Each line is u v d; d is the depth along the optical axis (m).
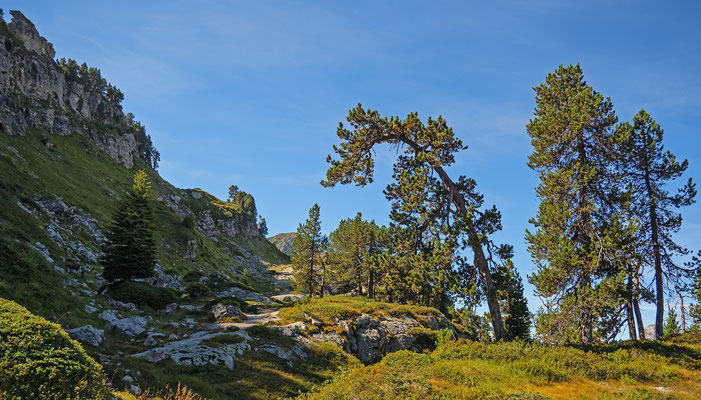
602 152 25.31
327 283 70.94
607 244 22.16
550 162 26.14
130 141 134.88
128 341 21.59
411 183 21.42
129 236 37.25
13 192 40.06
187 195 153.75
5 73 80.88
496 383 13.18
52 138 86.56
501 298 20.05
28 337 9.70
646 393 12.05
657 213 26.69
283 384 19.06
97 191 78.25
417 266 20.97
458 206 21.94
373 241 60.38
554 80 28.05
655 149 25.88
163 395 14.01
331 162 24.53
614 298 20.75
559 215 24.08
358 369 15.59
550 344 19.78
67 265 31.09
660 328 24.70
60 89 106.62
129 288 32.25
